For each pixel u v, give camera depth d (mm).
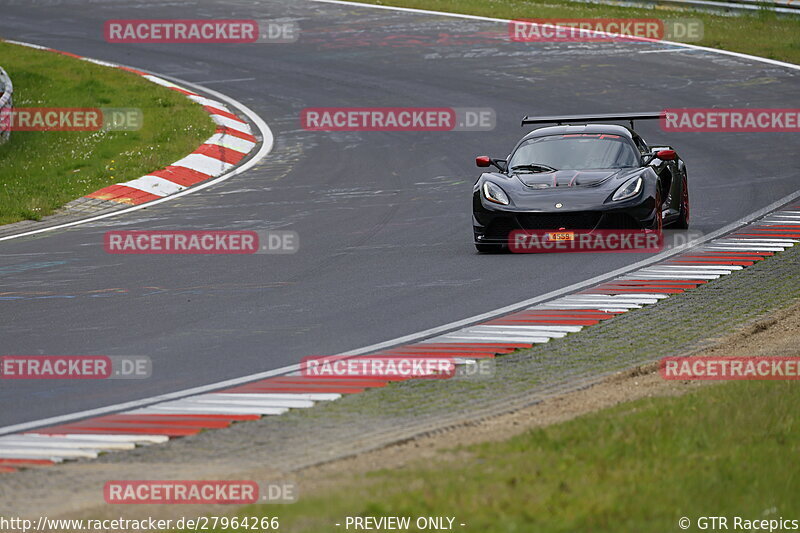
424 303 37719
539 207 44969
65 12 142750
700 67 101000
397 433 23484
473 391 26969
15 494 20484
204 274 45250
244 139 83812
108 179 70875
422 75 103125
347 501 17922
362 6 139250
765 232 49219
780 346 30156
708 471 18750
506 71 103188
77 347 33406
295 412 25797
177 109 90812
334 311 37094
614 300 37000
